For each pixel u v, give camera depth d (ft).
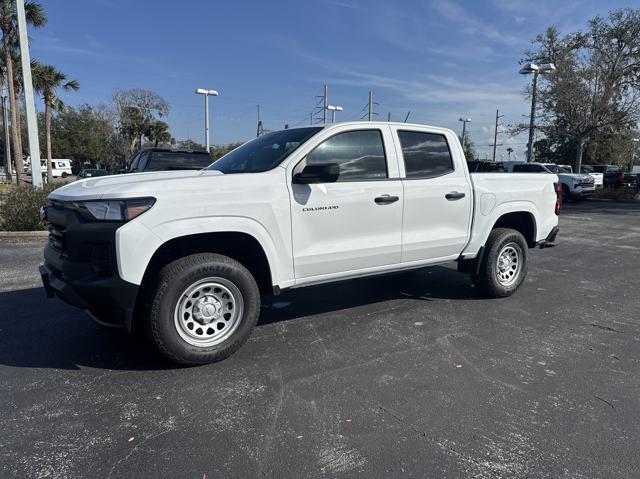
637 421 10.10
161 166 37.19
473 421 10.02
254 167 14.19
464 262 19.04
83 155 231.71
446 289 20.47
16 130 98.89
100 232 11.19
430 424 9.89
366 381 11.79
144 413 10.25
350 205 14.38
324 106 126.72
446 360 13.09
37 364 12.63
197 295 12.27
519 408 10.57
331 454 8.88
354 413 10.30
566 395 11.19
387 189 15.12
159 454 8.84
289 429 9.69
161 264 12.61
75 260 11.45
